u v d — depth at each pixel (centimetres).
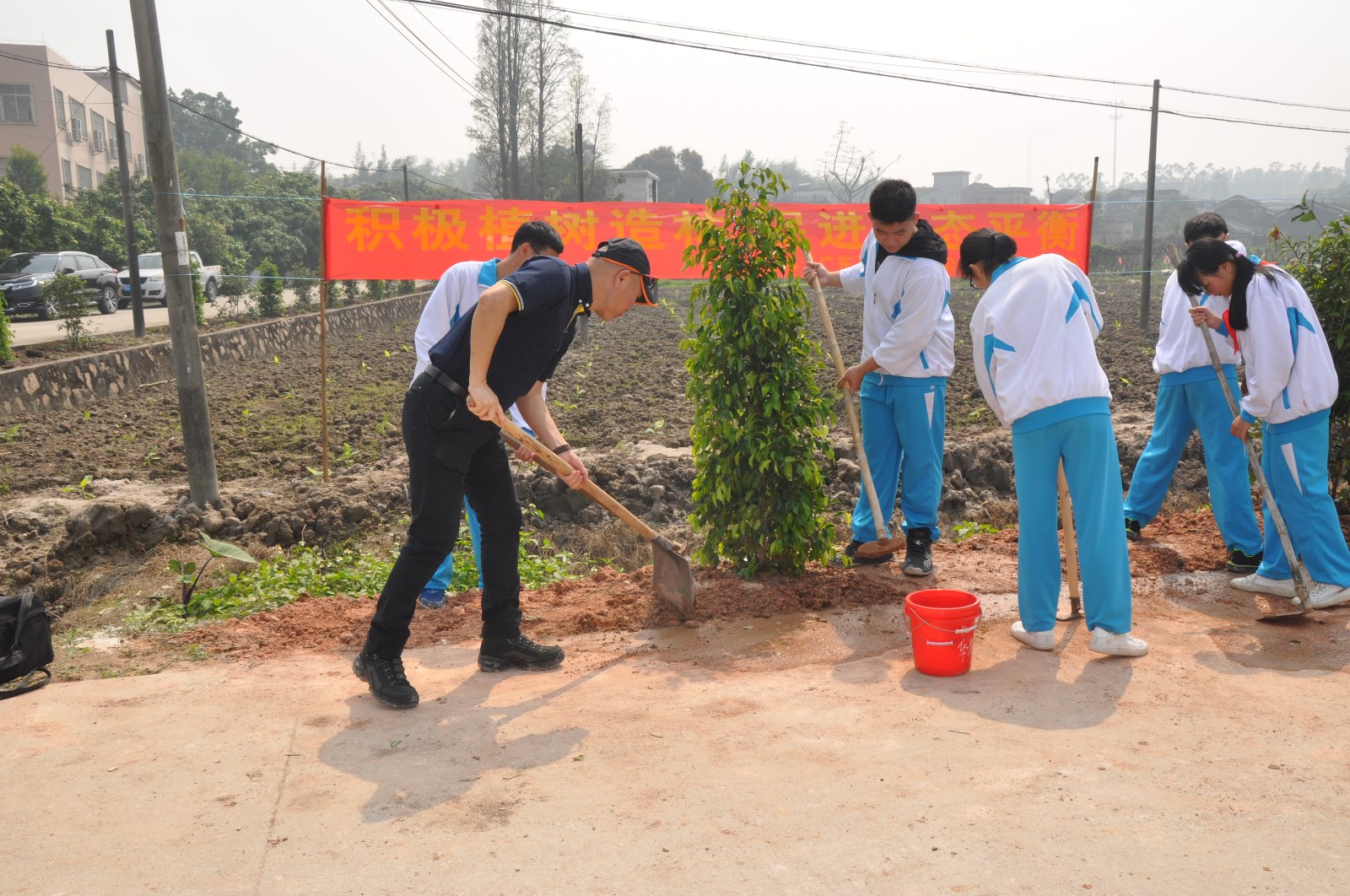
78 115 4578
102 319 2155
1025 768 288
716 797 275
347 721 344
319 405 1234
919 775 285
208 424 760
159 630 467
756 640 420
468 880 238
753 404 480
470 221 827
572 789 284
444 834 261
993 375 396
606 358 1641
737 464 483
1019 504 396
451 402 353
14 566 665
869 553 500
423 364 450
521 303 341
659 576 446
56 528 735
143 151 5456
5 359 1283
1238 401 502
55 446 1008
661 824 261
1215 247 432
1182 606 453
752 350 474
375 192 6300
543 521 776
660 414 1127
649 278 373
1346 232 551
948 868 235
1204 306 493
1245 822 254
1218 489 503
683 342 489
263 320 2048
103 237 3136
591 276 365
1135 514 559
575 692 368
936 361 490
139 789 293
